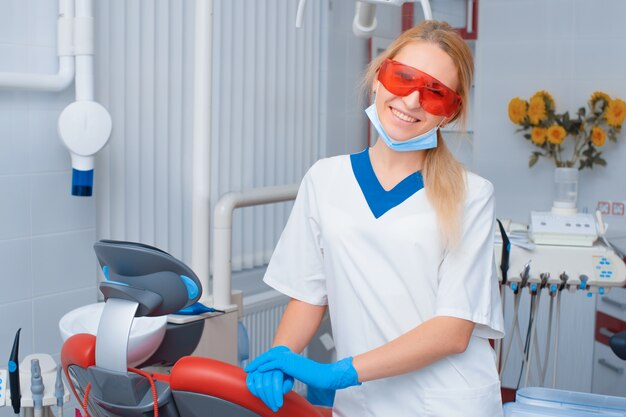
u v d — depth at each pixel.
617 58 4.32
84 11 2.67
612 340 2.14
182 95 3.32
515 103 4.32
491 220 1.55
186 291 1.36
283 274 1.69
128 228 3.13
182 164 3.36
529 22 4.47
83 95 2.69
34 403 2.00
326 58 4.18
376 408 1.62
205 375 1.31
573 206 3.09
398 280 1.55
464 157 4.71
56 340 2.87
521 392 1.96
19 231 2.73
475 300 1.49
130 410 1.34
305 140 4.11
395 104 1.49
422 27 1.53
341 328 1.63
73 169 2.71
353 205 1.59
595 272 2.71
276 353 1.38
